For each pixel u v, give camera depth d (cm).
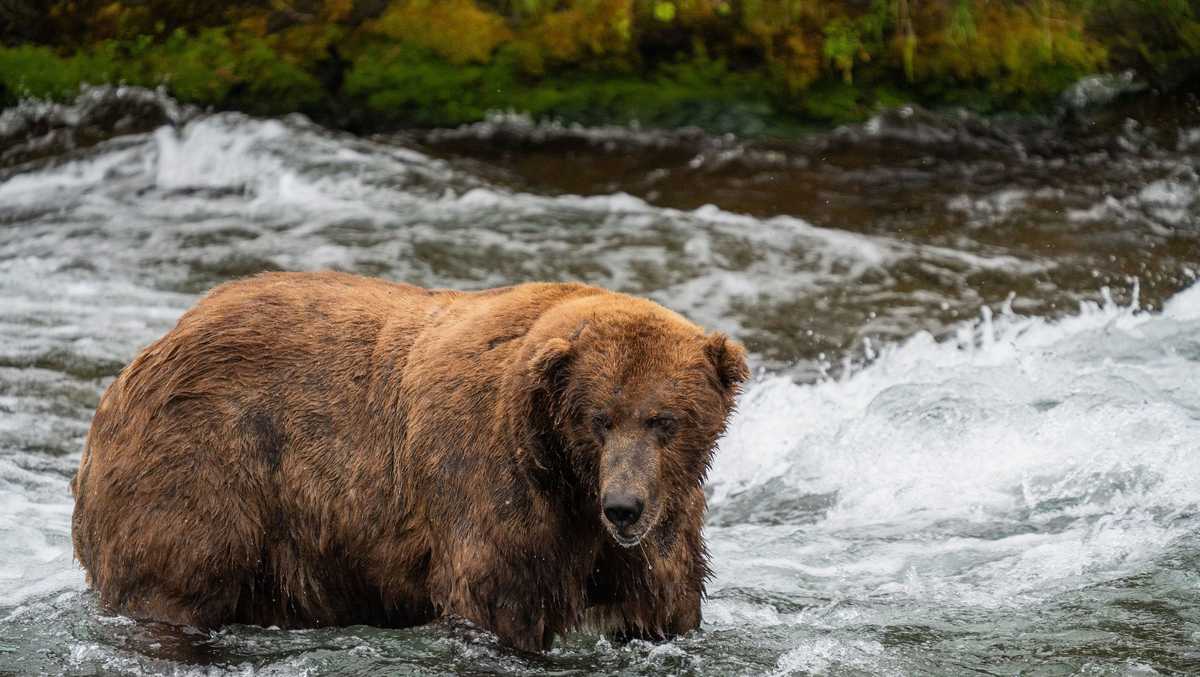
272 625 1720
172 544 1623
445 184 3853
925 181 3888
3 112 4119
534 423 1542
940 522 2164
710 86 4209
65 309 3066
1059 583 1888
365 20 4241
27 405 2597
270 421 1658
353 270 3303
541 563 1584
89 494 1686
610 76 4225
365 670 1603
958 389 2536
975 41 4259
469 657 1584
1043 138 4169
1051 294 3212
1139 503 2111
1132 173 3906
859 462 2412
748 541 2172
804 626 1786
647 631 1688
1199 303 3145
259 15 4231
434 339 1664
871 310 3156
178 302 3142
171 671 1603
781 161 4022
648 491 1469
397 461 1642
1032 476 2248
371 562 1678
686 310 3156
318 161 3919
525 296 1678
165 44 4197
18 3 4216
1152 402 2373
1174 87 4359
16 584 1875
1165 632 1706
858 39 4228
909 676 1619
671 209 3728
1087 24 4366
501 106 4200
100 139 4038
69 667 1608
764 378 2869
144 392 1667
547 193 3841
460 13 4256
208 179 3903
